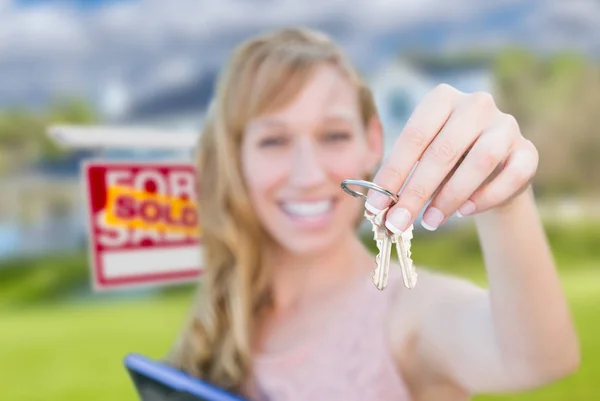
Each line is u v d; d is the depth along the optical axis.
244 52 1.29
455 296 0.88
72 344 1.95
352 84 1.25
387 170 0.51
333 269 1.17
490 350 0.74
